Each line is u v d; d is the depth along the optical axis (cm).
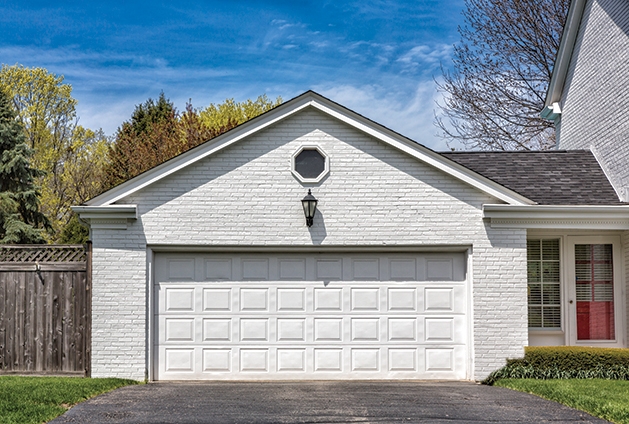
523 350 1202
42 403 889
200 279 1223
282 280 1228
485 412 870
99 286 1187
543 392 998
